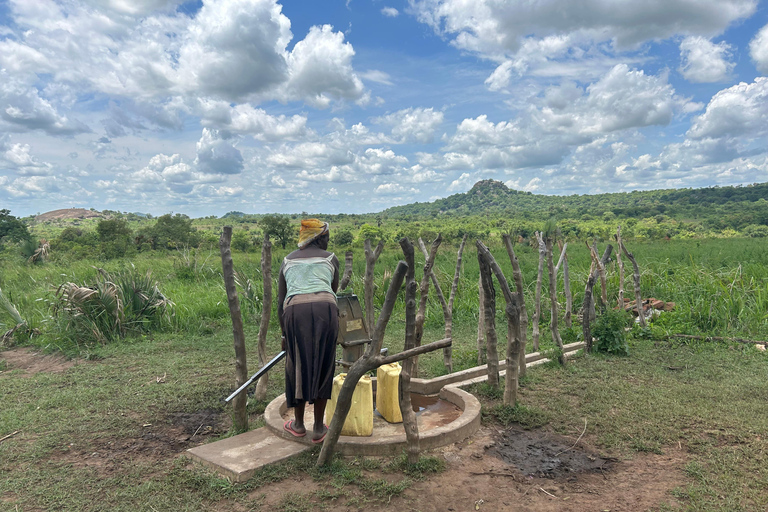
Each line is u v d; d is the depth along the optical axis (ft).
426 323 26.55
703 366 17.37
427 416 13.04
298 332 10.41
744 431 11.74
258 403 14.39
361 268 45.52
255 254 71.97
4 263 57.16
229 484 9.57
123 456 11.17
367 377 11.62
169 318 25.66
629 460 10.62
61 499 9.20
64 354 21.12
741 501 8.77
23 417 13.51
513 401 13.30
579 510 8.71
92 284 24.93
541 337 22.06
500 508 8.83
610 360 18.45
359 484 9.55
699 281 27.86
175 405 14.51
